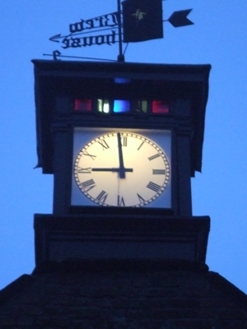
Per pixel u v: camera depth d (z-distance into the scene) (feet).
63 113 108.27
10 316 92.22
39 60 109.09
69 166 105.50
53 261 97.35
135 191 104.42
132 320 92.17
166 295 94.68
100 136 107.24
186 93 109.91
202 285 95.71
